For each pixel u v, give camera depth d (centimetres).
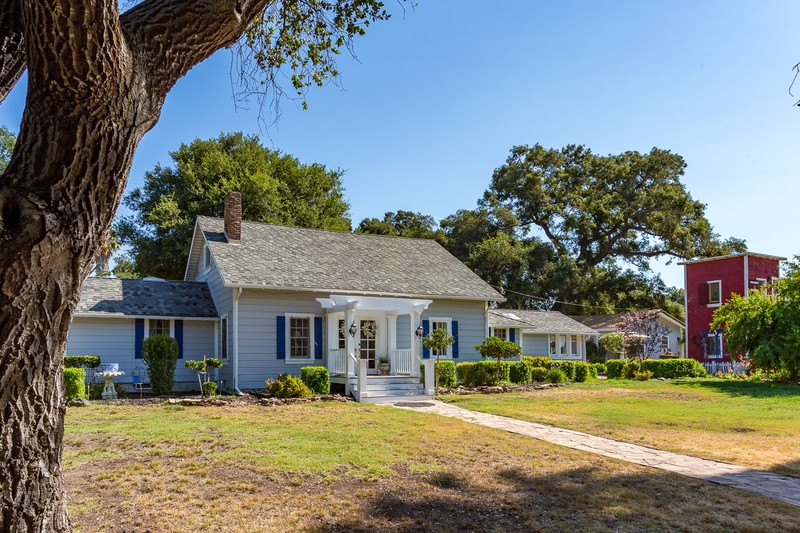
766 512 620
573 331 3195
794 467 823
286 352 1884
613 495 680
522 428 1139
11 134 3478
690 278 3381
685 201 4550
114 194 308
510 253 4425
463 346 2212
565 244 5022
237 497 661
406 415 1284
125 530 559
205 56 352
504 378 2012
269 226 2281
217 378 1986
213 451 872
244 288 1820
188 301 2044
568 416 1305
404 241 2580
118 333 1872
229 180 3562
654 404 1528
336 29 654
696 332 3319
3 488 295
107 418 1176
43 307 289
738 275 3144
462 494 684
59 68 273
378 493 682
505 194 5131
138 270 3525
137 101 307
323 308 1964
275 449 887
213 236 2059
